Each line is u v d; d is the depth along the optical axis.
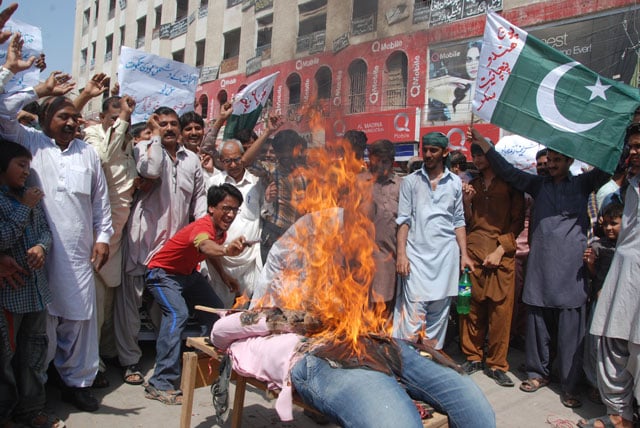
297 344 2.32
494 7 10.33
